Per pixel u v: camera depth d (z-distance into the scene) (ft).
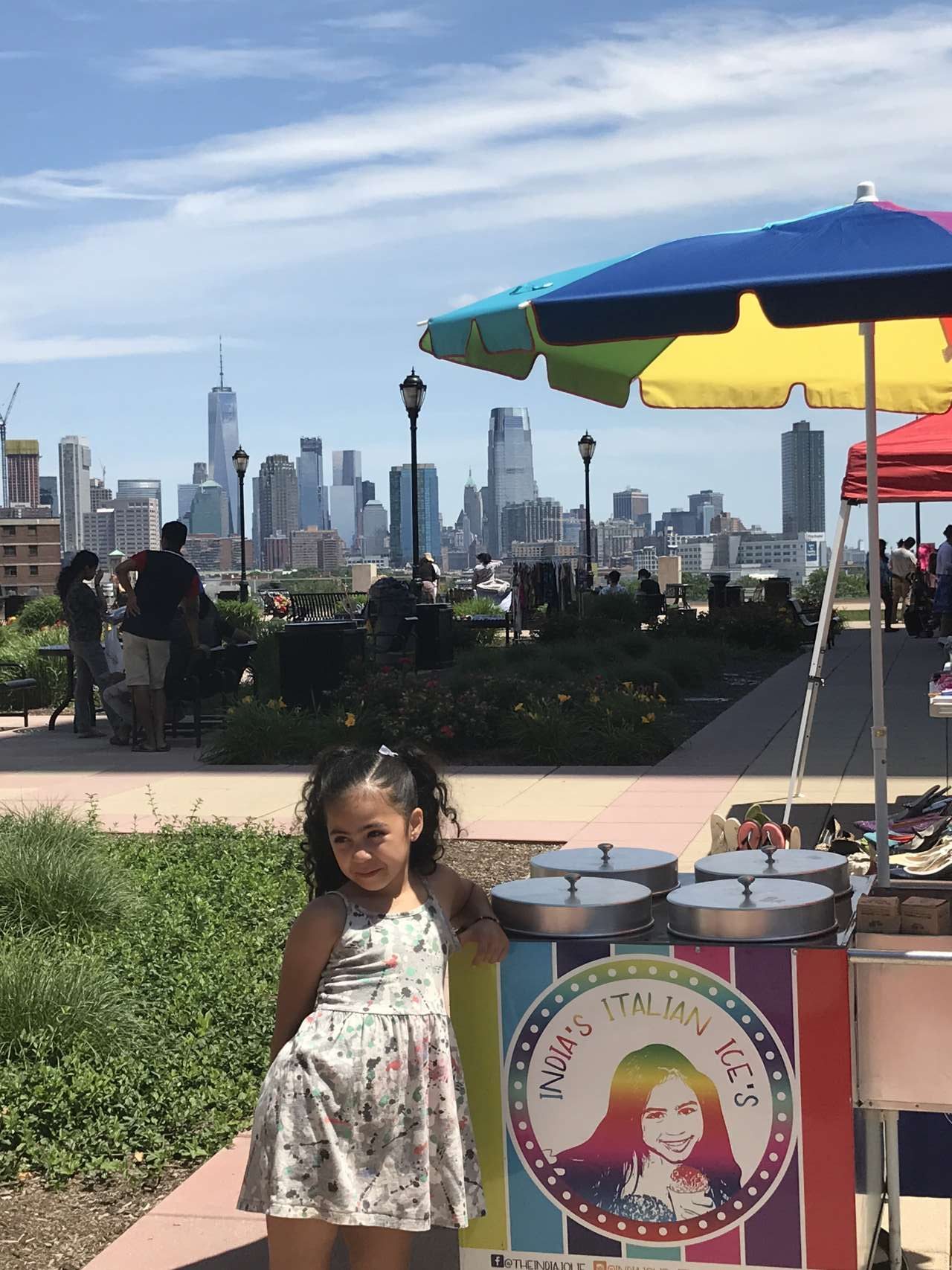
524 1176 10.84
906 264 9.87
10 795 37.37
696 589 143.33
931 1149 12.09
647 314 10.24
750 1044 10.39
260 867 27.43
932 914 10.79
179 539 45.96
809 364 17.56
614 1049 10.64
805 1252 10.37
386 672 49.67
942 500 26.35
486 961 10.68
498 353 12.66
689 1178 10.54
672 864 12.45
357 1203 9.63
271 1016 18.95
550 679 56.70
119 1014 18.38
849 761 39.81
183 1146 15.35
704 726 49.85
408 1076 9.82
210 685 49.14
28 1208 14.17
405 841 10.21
